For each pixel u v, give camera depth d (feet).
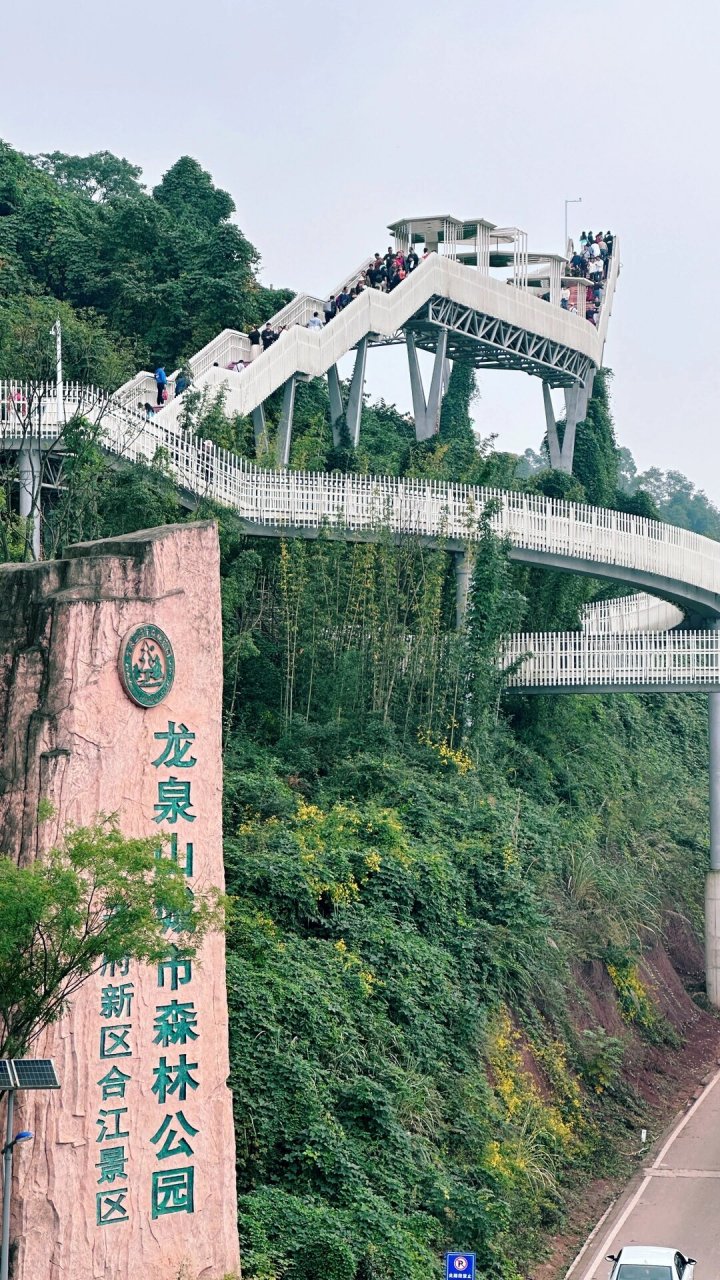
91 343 161.17
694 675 139.85
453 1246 80.28
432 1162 84.12
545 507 140.36
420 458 182.09
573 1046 111.34
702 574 154.30
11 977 51.29
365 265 192.65
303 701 121.70
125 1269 57.52
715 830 147.13
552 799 142.31
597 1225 93.30
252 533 123.75
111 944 51.67
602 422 236.43
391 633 123.85
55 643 58.39
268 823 99.96
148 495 104.63
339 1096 81.66
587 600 184.96
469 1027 96.99
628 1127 110.83
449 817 114.62
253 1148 75.82
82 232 209.67
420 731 124.98
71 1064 56.70
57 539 102.32
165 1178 59.11
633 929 136.77
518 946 109.60
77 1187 56.54
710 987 146.82
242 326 194.29
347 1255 69.67
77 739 57.93
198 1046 60.59
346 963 90.58
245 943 86.22
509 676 142.31
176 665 61.31
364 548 124.57
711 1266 85.97
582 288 220.64
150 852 54.65
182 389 142.31
